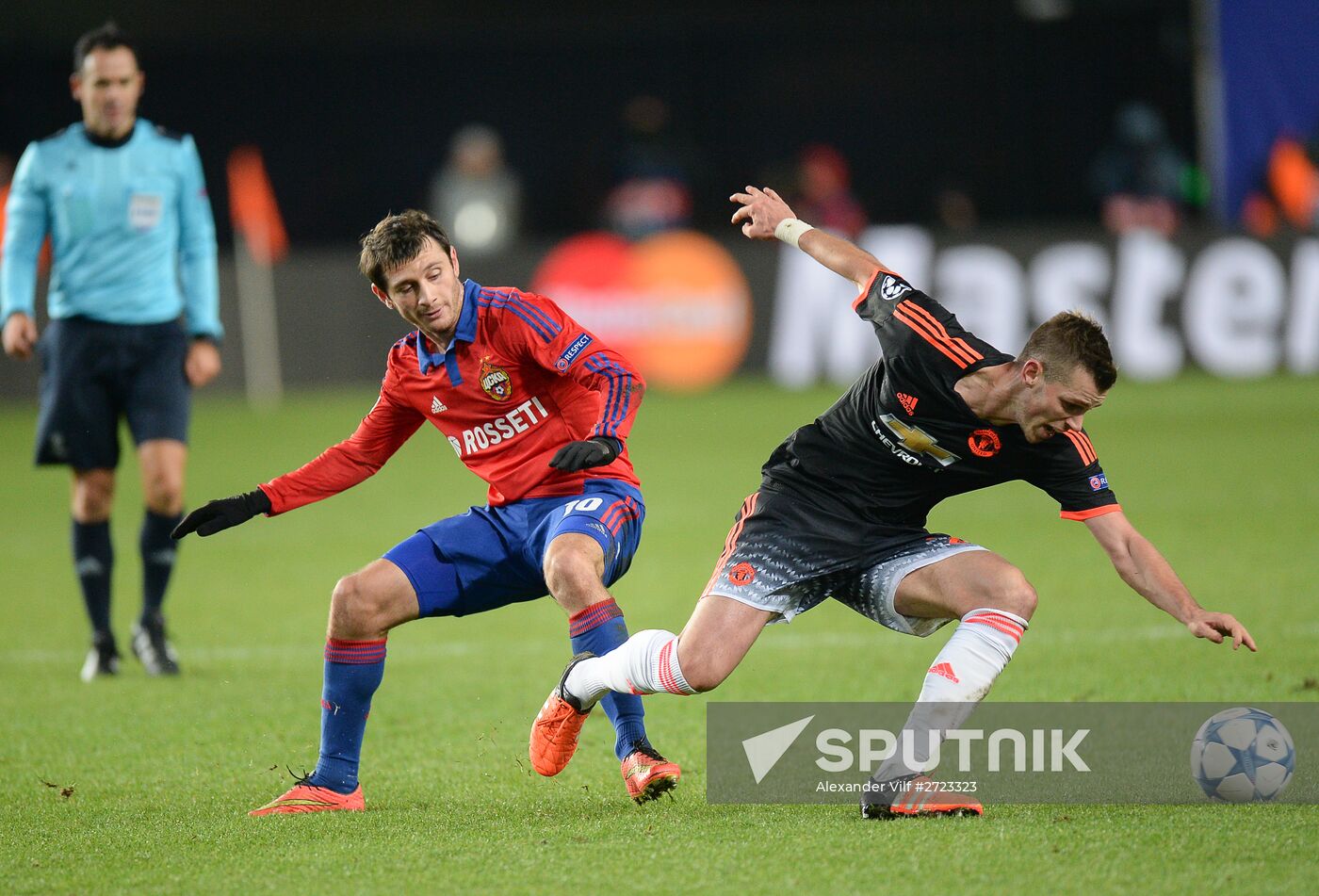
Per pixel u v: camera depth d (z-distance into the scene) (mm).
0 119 80750
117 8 79250
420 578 16078
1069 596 27609
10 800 16516
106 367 23828
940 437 15234
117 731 19828
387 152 88500
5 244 24328
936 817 14734
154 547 23797
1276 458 44219
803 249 16578
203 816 15703
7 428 59344
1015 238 63031
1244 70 65438
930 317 15258
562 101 88500
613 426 15703
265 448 49938
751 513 16078
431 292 15734
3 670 24062
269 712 20797
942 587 15305
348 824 15180
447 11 81375
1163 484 40219
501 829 14844
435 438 57875
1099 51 85188
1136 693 20453
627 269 64000
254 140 87625
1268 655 22406
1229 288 63500
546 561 15883
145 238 24031
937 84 87438
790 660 23547
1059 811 14945
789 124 88688
